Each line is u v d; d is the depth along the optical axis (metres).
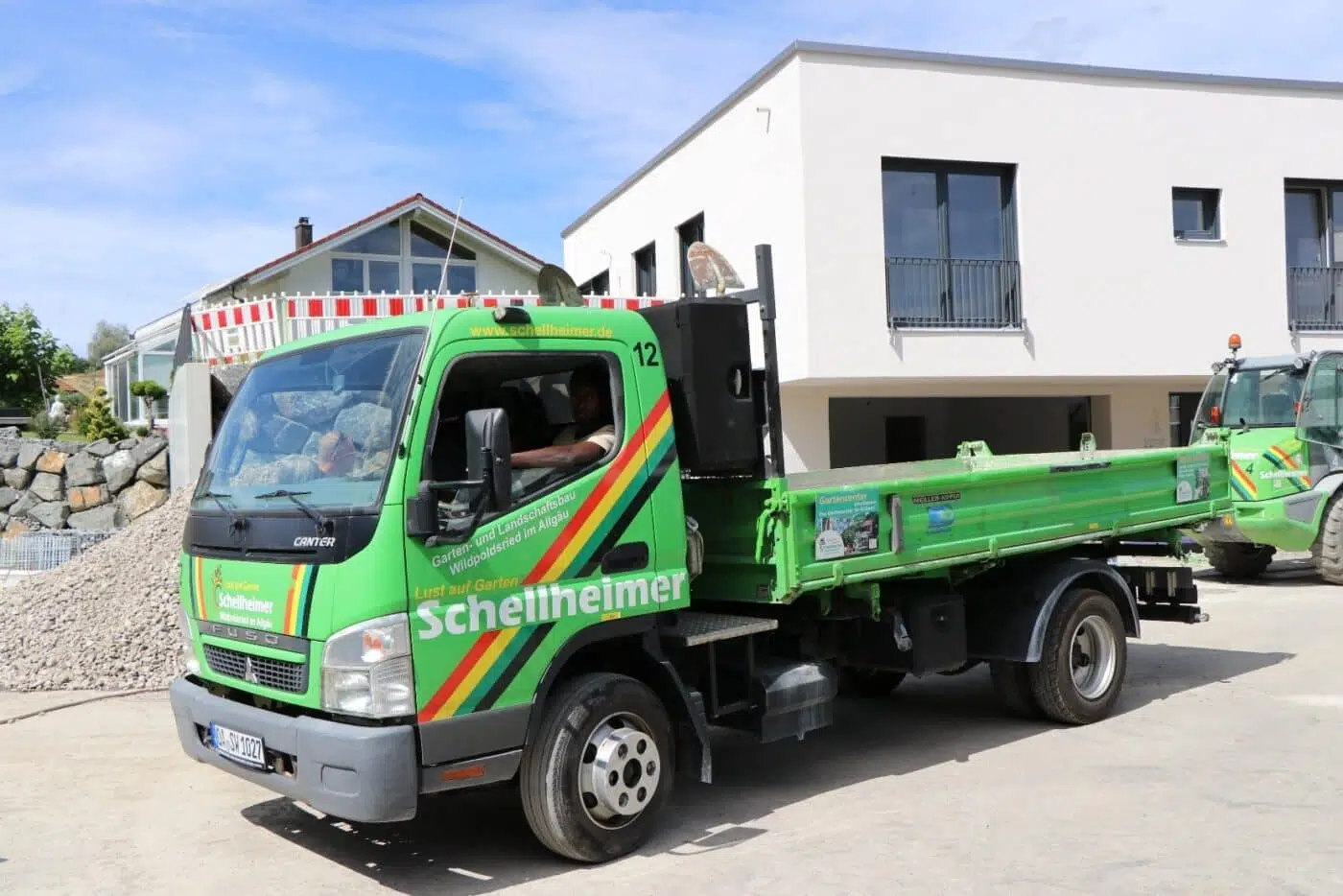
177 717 5.58
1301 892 4.59
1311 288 19.25
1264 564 14.78
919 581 7.02
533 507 4.98
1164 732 7.28
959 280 17.02
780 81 16.30
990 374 16.83
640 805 5.28
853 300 16.08
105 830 5.89
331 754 4.54
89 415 22.61
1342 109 18.97
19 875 5.25
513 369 5.09
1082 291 17.41
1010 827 5.52
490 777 4.85
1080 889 4.69
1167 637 10.81
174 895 4.98
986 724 7.75
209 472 5.69
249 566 5.07
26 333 45.94
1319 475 13.56
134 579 10.73
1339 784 6.04
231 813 6.17
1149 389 19.73
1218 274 18.22
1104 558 8.29
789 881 4.90
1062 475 7.39
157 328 27.00
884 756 7.02
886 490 6.26
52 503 19.31
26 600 10.93
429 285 22.80
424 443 4.70
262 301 13.24
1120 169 17.62
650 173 21.02
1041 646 7.20
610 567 5.24
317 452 5.03
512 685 4.88
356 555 4.59
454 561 4.72
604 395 5.39
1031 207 17.12
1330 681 8.58
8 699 8.95
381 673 4.53
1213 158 18.19
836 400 21.83
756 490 5.87
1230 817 5.54
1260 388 13.95
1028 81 17.05
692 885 4.89
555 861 5.30
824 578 5.91
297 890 5.02
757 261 5.87
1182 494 8.42
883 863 5.07
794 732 5.99
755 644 6.16
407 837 5.73
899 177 16.72
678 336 5.67
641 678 5.65
